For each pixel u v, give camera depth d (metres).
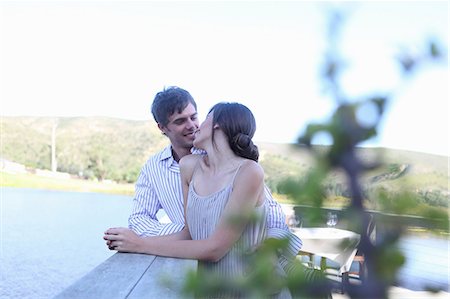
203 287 0.48
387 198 0.41
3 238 9.20
